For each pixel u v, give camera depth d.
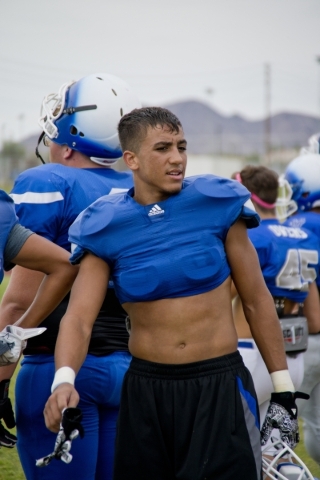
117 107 11.51
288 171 16.52
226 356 8.90
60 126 11.69
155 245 8.84
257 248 13.38
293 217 15.99
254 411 8.90
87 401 10.66
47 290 9.86
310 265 13.90
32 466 10.77
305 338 13.57
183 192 9.02
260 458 8.78
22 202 10.80
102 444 11.02
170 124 8.93
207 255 8.83
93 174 11.41
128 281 8.85
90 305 8.91
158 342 8.86
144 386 8.88
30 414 10.66
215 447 8.59
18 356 9.42
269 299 9.30
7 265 9.94
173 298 8.83
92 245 8.92
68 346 8.56
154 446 8.81
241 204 9.04
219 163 152.62
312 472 15.09
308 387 14.79
